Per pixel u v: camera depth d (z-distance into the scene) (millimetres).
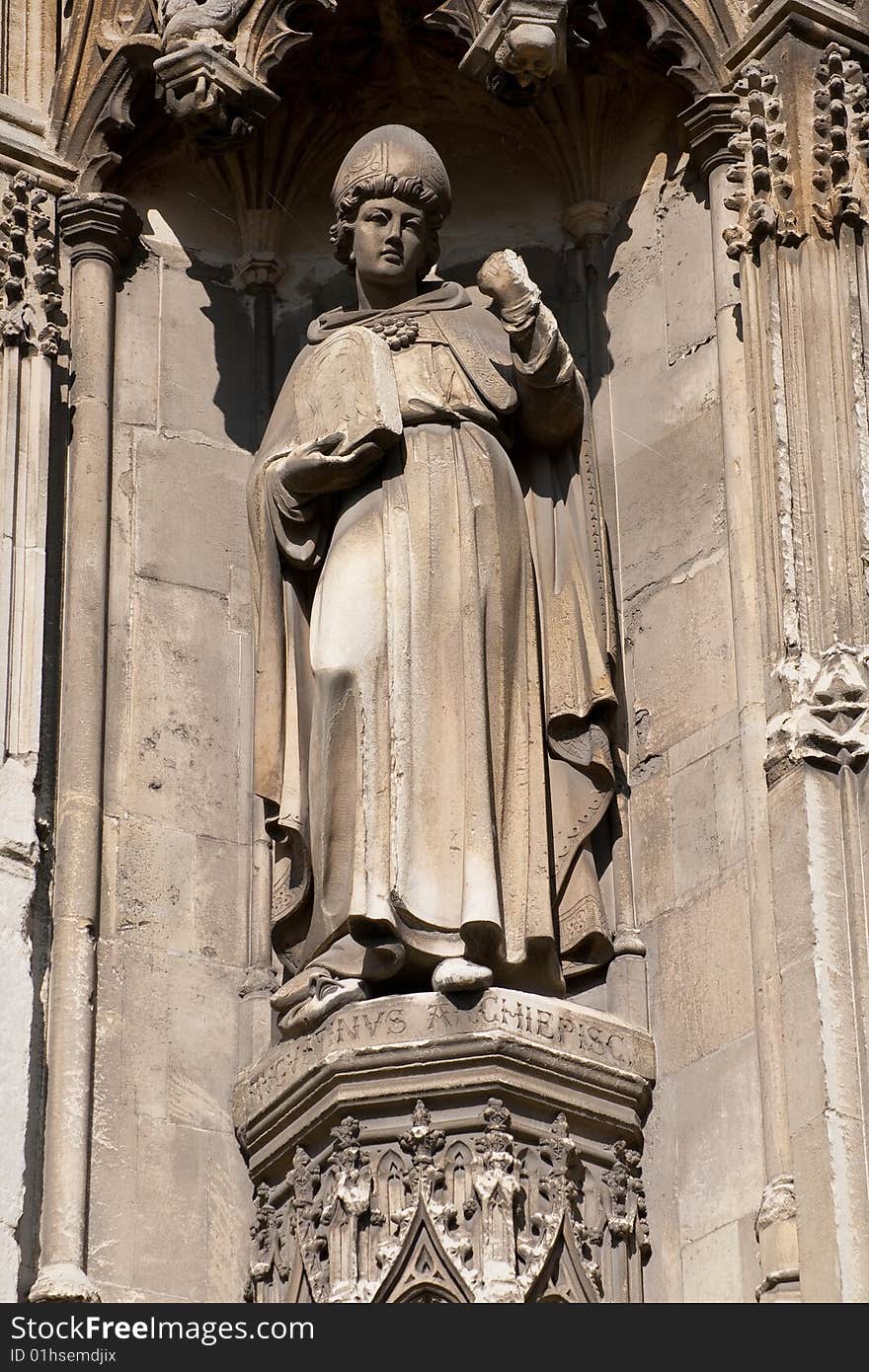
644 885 13516
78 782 13523
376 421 13312
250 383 14781
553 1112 12742
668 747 13617
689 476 13977
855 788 12531
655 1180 12922
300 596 13578
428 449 13453
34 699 13516
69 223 14523
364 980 12922
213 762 13984
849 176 13555
